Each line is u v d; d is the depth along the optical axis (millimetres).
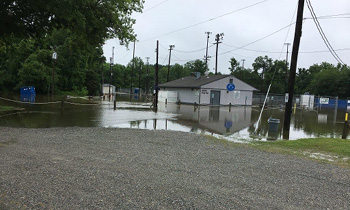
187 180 5094
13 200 3887
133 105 30000
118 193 4293
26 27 14703
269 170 6172
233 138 11344
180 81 42781
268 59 73438
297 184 5270
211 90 36562
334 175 6043
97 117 17031
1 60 49156
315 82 65312
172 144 8758
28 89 33750
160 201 4059
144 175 5262
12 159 6016
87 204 3855
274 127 13719
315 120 20609
